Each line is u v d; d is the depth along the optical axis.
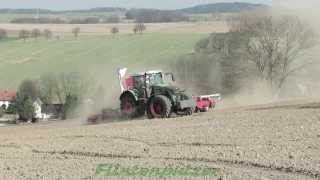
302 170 20.31
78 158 24.33
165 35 179.00
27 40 199.00
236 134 28.52
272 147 24.62
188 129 31.09
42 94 128.25
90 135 30.94
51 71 145.00
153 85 41.94
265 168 21.05
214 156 23.27
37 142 29.75
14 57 170.75
